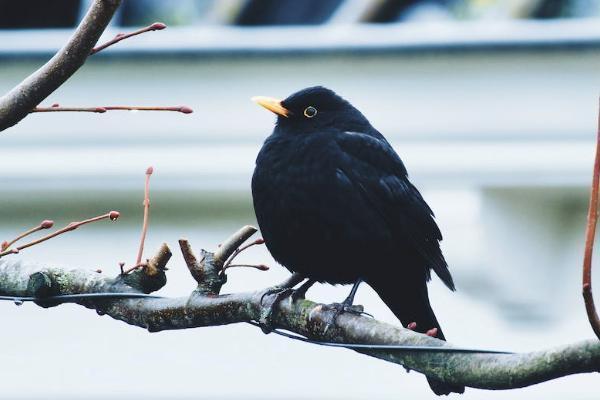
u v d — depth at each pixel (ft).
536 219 43.50
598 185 16.31
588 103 44.55
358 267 27.30
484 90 44.86
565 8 47.73
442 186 43.91
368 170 27.86
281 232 27.30
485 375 18.35
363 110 45.06
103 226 44.70
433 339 19.57
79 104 45.09
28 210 44.83
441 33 45.16
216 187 44.32
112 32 46.62
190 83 45.34
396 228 27.89
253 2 47.83
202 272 21.65
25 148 44.75
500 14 48.03
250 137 44.83
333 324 21.07
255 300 21.52
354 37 45.19
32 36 46.16
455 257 43.62
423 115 44.83
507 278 43.34
